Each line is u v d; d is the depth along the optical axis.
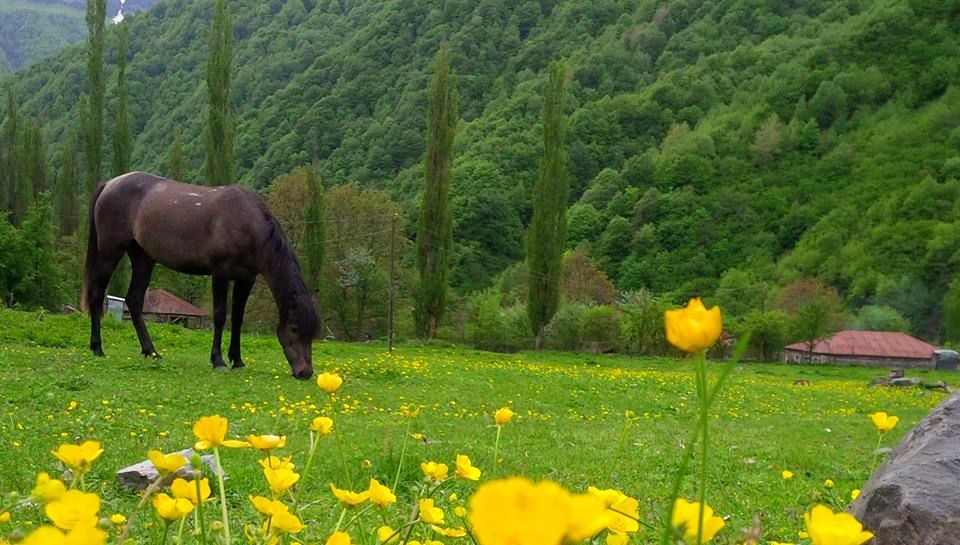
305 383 12.68
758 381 26.17
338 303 41.69
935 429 3.98
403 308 43.97
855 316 63.59
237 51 132.62
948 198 72.75
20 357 12.96
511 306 53.53
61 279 30.66
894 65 91.00
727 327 48.47
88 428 7.46
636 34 109.50
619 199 80.38
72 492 1.29
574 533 0.48
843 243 72.38
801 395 20.53
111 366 12.57
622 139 90.81
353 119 95.12
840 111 87.75
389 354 24.41
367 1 129.38
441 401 12.98
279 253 13.17
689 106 94.25
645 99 93.75
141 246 13.48
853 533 0.97
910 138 82.62
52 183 53.69
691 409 15.20
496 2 116.31
